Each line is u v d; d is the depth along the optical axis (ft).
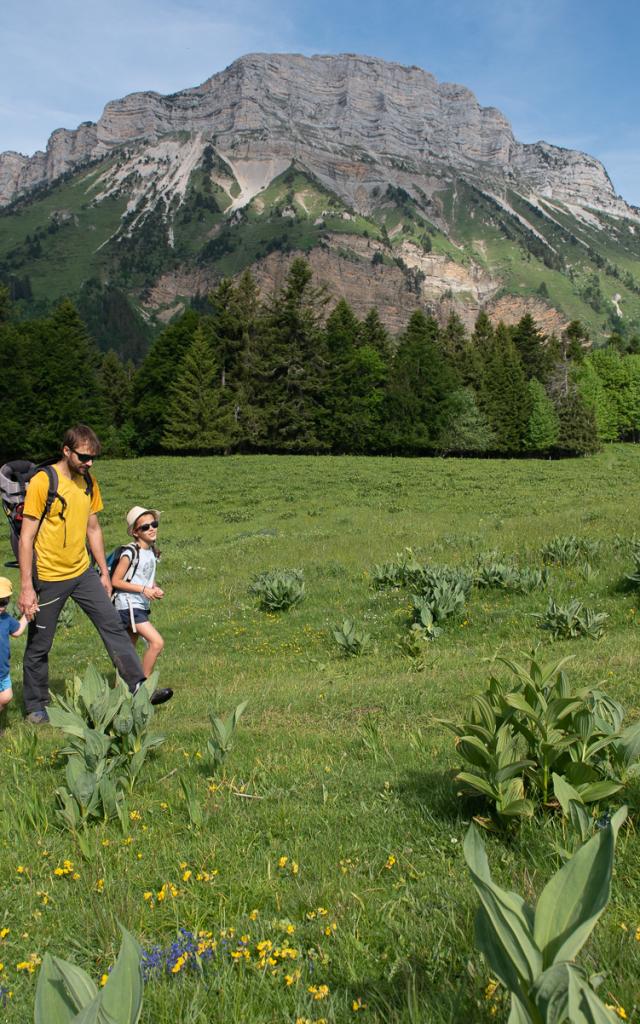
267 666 31.14
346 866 9.89
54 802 13.26
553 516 69.31
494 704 11.69
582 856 4.64
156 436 243.60
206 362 232.94
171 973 7.40
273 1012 6.67
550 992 4.01
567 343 326.85
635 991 6.04
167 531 94.02
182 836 11.59
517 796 10.28
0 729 20.70
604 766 10.81
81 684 15.40
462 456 269.64
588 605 33.83
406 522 82.28
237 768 15.10
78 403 222.07
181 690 26.45
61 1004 4.18
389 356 286.25
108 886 9.69
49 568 20.72
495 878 8.98
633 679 19.90
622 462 207.72
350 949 7.63
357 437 247.70
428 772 13.80
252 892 9.35
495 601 37.19
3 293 232.94
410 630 32.99
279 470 162.20
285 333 243.81
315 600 43.24
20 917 9.18
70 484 20.62
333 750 16.37
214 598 47.67
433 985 6.64
